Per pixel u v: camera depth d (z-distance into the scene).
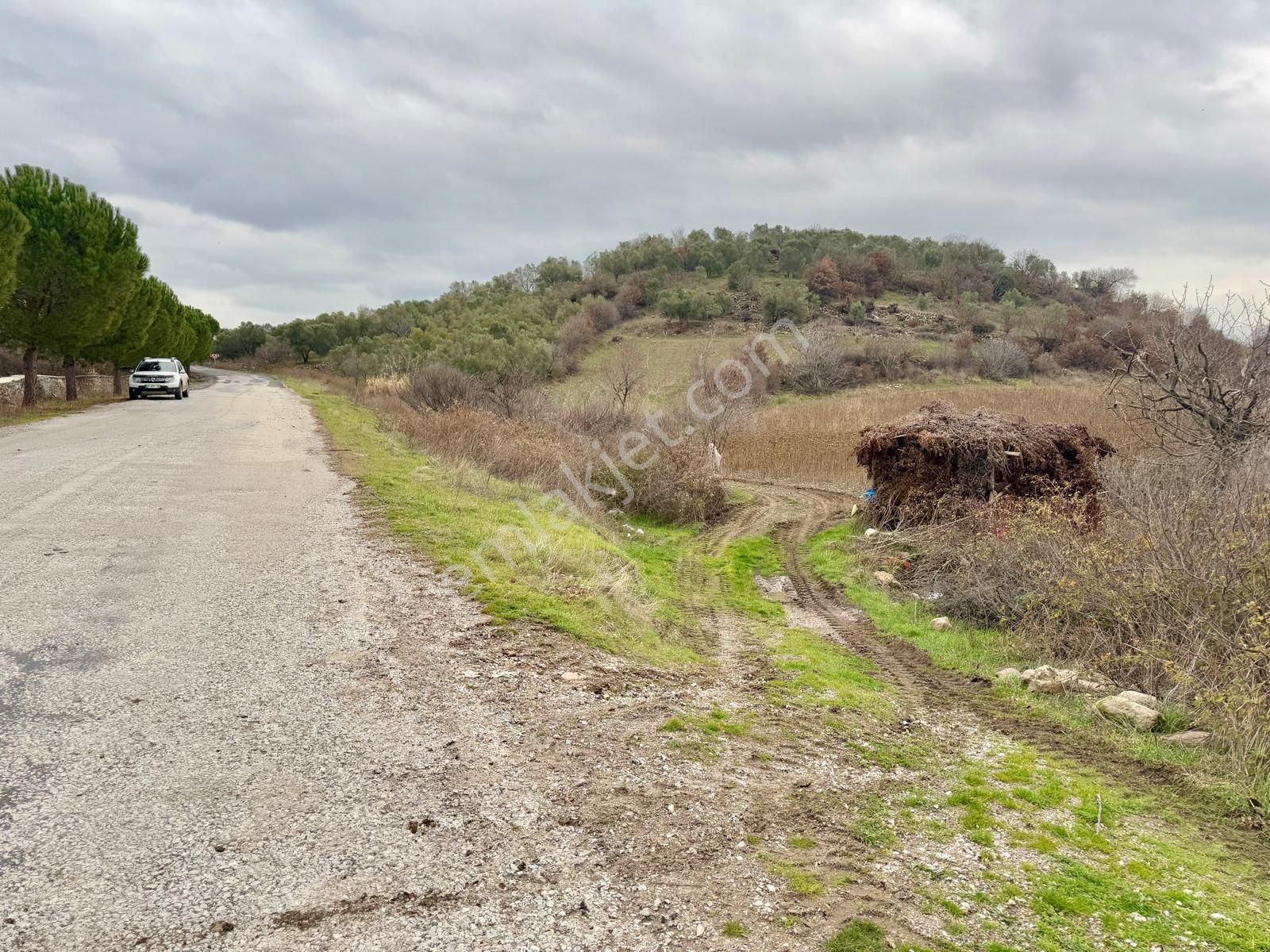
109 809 3.07
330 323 85.19
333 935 2.45
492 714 4.27
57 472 10.54
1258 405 10.91
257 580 6.28
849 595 9.45
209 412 22.89
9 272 17.67
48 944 2.31
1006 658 7.08
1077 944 2.79
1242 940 2.92
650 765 3.91
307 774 3.45
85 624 5.05
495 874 2.84
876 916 2.81
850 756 4.43
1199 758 4.78
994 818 3.82
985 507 10.37
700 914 2.72
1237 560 6.26
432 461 14.00
